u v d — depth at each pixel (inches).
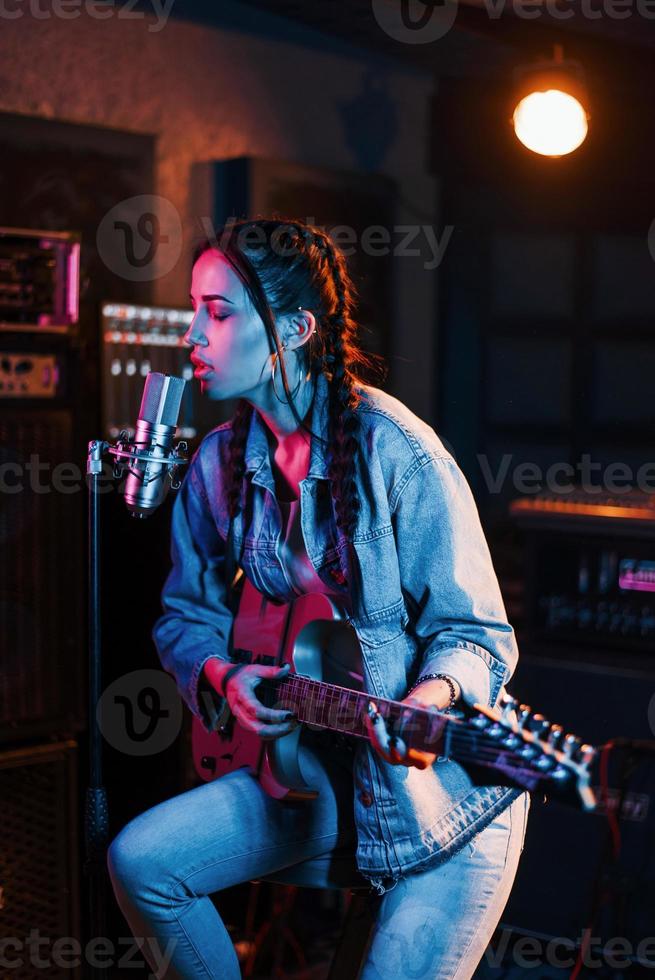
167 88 140.2
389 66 166.1
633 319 173.9
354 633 71.8
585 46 145.6
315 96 157.1
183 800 71.9
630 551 126.4
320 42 156.9
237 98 147.5
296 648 72.0
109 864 70.7
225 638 80.7
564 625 130.3
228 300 68.9
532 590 131.5
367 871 68.6
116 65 135.0
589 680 128.1
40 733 109.5
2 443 105.7
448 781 68.2
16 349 105.7
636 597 126.8
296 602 72.6
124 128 136.3
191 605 81.0
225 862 71.0
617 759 125.6
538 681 130.6
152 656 124.6
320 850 73.2
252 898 127.7
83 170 131.8
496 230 175.8
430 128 173.8
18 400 106.3
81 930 116.6
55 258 106.2
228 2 145.3
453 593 66.9
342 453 68.1
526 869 129.0
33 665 108.7
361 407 69.7
